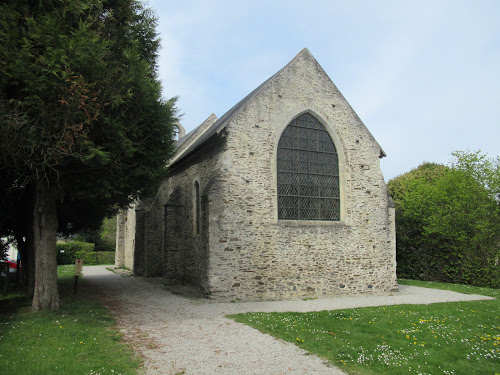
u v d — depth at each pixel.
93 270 27.66
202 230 12.98
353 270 14.58
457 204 18.94
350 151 15.35
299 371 5.78
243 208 13.03
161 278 20.67
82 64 8.77
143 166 10.73
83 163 9.85
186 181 17.50
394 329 8.33
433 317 9.70
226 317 9.70
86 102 8.82
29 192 13.03
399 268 21.53
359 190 15.28
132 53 10.25
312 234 14.03
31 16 8.79
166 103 11.35
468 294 14.64
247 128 13.52
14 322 8.41
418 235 21.62
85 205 14.25
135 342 7.26
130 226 28.14
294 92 14.61
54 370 5.47
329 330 8.21
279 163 14.04
